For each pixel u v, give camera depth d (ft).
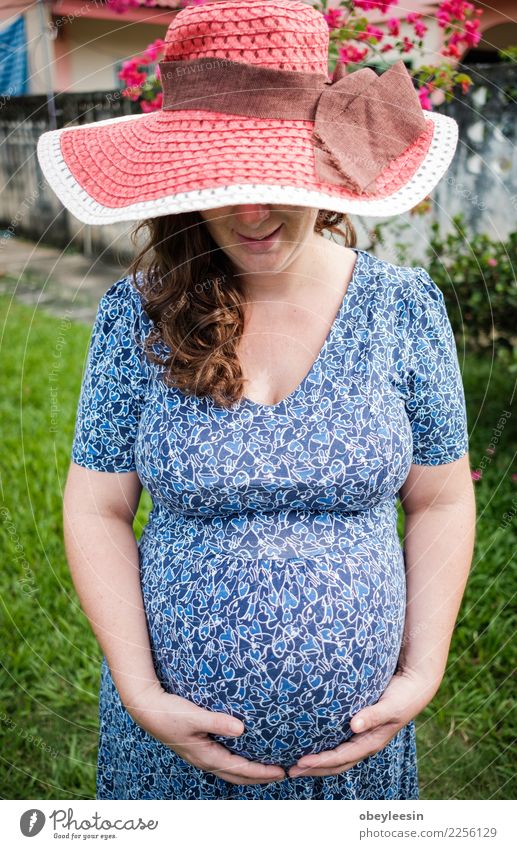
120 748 4.71
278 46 3.51
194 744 4.17
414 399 4.16
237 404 3.93
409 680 4.39
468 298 12.34
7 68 19.49
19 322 14.66
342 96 3.58
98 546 4.35
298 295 3.98
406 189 3.82
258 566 4.00
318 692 4.04
